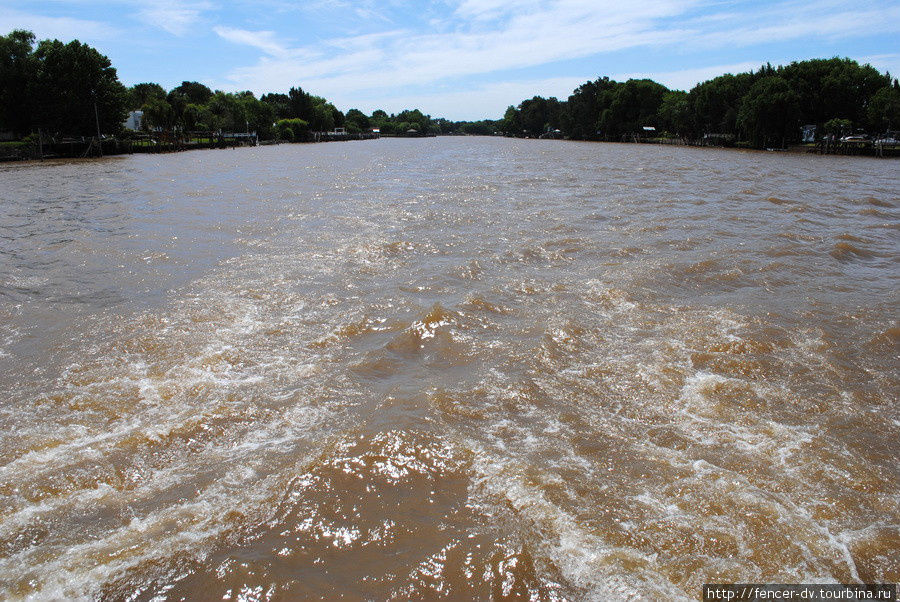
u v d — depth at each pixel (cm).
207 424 692
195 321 1023
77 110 6544
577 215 2023
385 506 540
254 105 12131
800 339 948
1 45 6175
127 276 1311
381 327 991
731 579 466
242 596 440
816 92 7044
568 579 461
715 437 677
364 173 3950
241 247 1566
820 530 526
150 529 517
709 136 8988
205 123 10175
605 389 785
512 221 1912
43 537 511
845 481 599
